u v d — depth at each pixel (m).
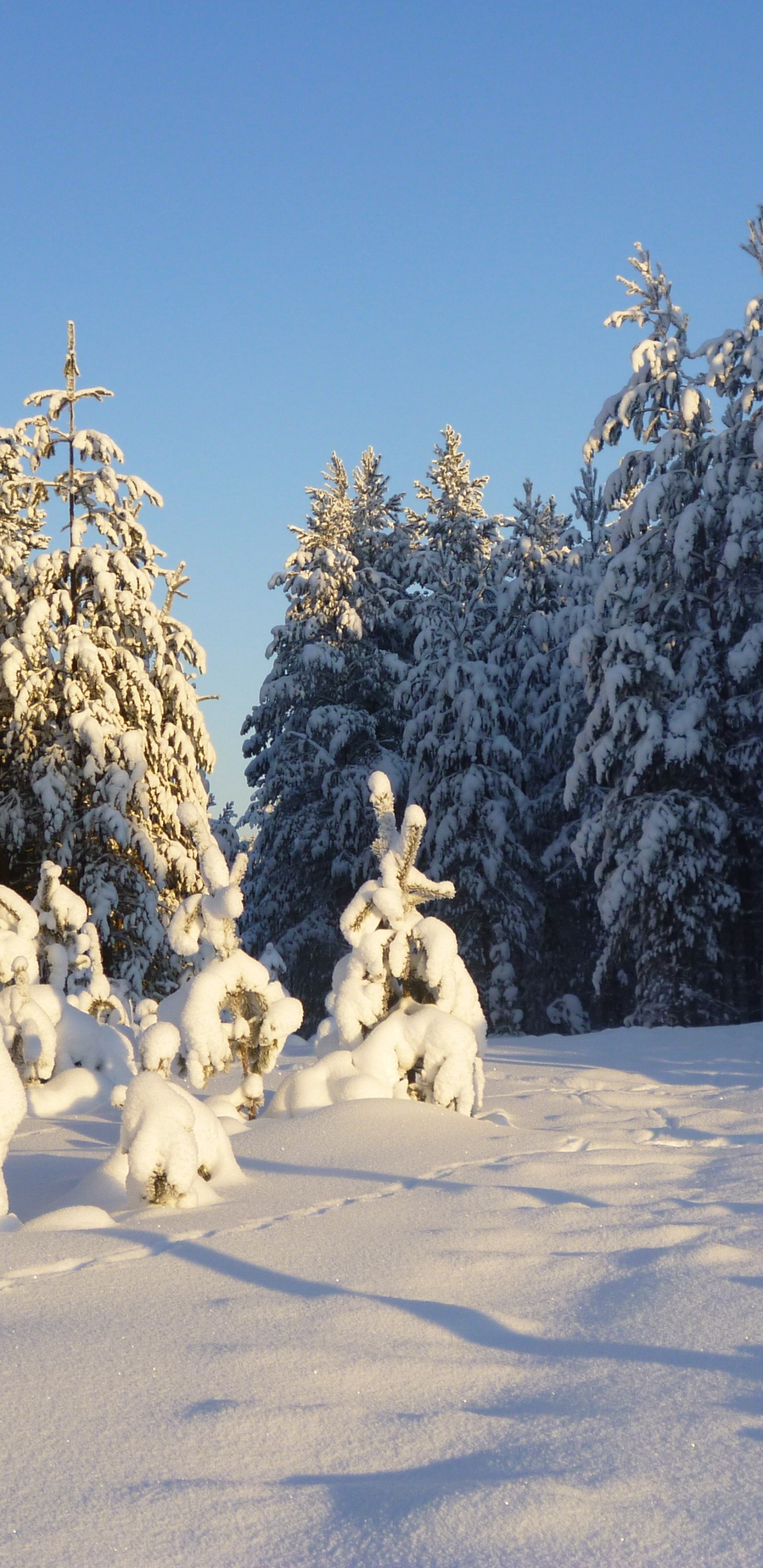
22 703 20.12
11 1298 3.90
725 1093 9.35
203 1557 2.22
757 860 22.03
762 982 22.05
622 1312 3.67
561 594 31.97
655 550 23.20
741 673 21.44
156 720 21.17
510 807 27.67
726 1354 3.28
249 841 33.28
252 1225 4.83
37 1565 2.20
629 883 21.86
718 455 22.44
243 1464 2.62
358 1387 3.07
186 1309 3.74
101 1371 3.20
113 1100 7.22
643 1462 2.60
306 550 34.12
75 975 11.49
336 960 29.88
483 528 38.25
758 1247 4.36
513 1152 6.34
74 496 21.62
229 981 7.76
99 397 21.75
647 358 23.69
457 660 28.58
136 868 20.97
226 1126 7.07
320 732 31.23
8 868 21.61
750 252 22.95
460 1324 3.57
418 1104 7.16
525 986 28.27
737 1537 2.27
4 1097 5.10
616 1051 13.67
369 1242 4.50
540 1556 2.20
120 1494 2.48
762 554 21.52
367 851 29.56
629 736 22.38
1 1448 2.73
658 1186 5.52
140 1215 5.04
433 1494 2.44
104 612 21.34
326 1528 2.32
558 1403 2.96
